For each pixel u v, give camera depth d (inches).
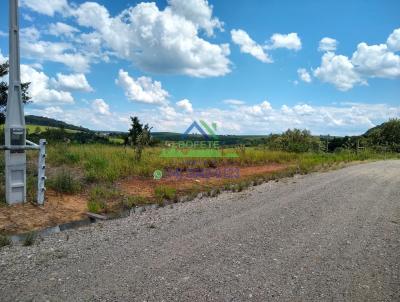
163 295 158.4
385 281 177.5
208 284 169.9
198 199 374.0
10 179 296.8
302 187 446.0
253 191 422.0
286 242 231.3
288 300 157.0
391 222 284.2
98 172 439.8
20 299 151.6
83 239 231.9
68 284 166.2
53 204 311.4
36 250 209.3
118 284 167.5
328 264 197.0
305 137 1227.2
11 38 290.2
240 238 237.9
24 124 300.4
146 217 293.0
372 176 551.2
